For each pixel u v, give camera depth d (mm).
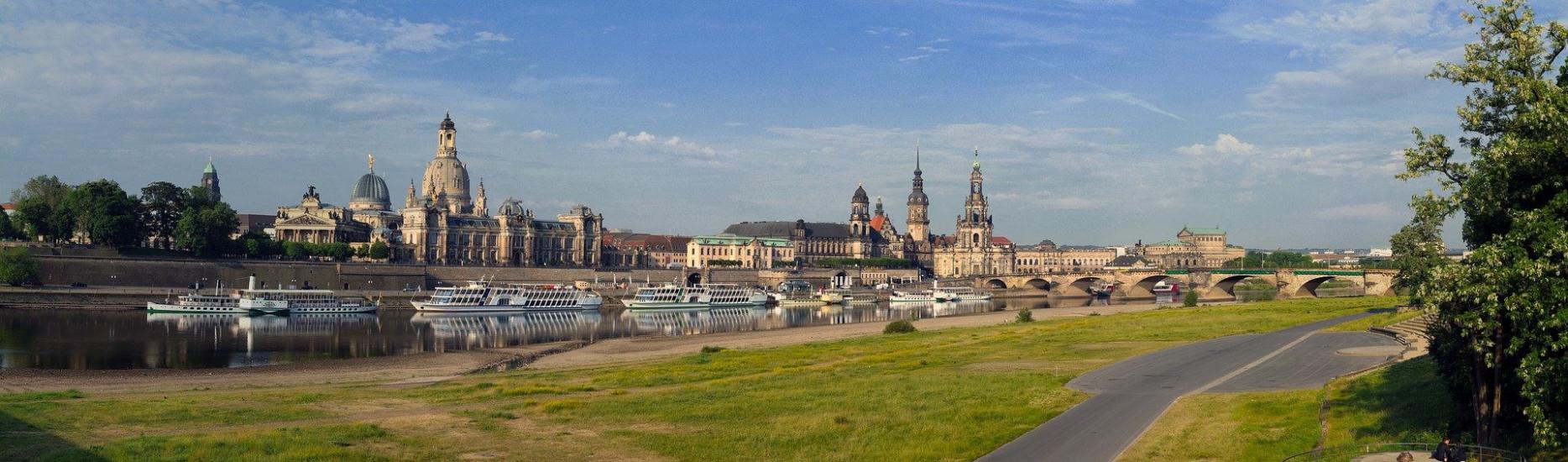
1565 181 45875
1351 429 61719
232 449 60875
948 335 152750
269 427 70188
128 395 90125
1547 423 45156
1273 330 139625
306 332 184250
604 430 68875
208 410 77312
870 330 188500
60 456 58812
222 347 152125
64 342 151500
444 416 74312
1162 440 61250
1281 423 64875
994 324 192250
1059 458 57688
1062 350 117562
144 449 60594
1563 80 48031
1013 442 62062
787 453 61062
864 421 70000
